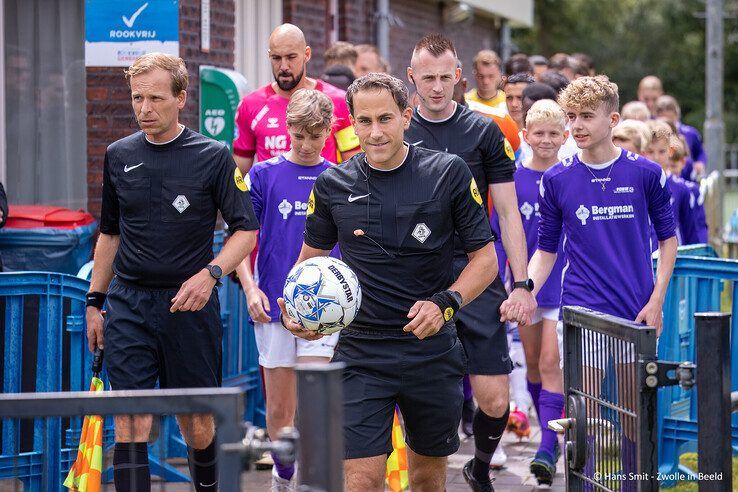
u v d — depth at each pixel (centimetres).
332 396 446
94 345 869
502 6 3219
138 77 808
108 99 1338
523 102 1345
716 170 3303
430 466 789
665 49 8694
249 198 852
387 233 732
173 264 828
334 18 2086
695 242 1434
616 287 955
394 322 739
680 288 1087
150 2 1324
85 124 1416
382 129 709
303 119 992
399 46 2525
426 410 753
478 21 3186
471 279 734
